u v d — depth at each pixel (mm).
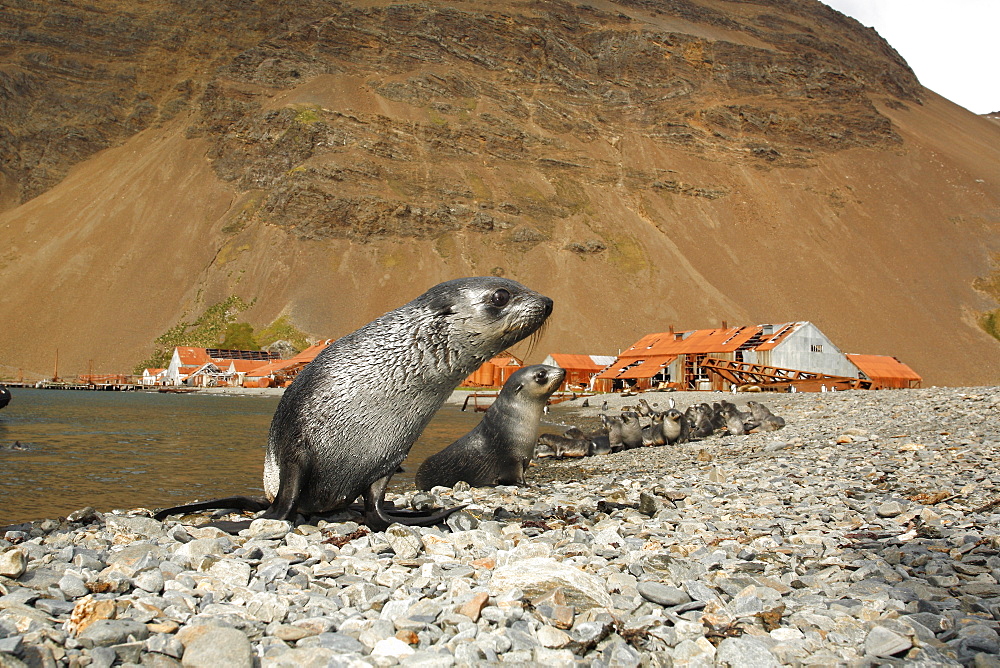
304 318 152375
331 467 7961
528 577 5082
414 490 13352
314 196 173875
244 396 87750
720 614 4625
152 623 4184
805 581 5570
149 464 17125
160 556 5910
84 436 26141
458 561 6133
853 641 4301
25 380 132500
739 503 9789
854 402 31594
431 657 3740
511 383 13305
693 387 74625
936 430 17969
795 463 14656
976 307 180250
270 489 8664
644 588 5094
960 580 5469
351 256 167875
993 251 196750
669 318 160875
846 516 8492
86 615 4121
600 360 96125
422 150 192000
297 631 4219
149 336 153000
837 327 168500
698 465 16109
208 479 14367
